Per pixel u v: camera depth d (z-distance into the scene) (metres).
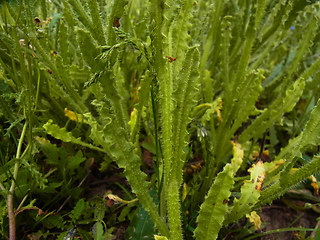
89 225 0.38
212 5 0.47
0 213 0.32
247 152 0.47
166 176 0.29
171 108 0.29
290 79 0.50
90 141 0.45
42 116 0.44
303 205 0.45
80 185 0.42
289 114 0.60
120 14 0.29
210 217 0.26
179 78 0.29
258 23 0.40
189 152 0.38
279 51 0.64
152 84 0.28
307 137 0.30
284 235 0.42
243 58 0.43
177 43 0.32
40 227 0.37
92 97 0.47
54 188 0.40
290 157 0.31
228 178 0.25
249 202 0.31
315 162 0.28
